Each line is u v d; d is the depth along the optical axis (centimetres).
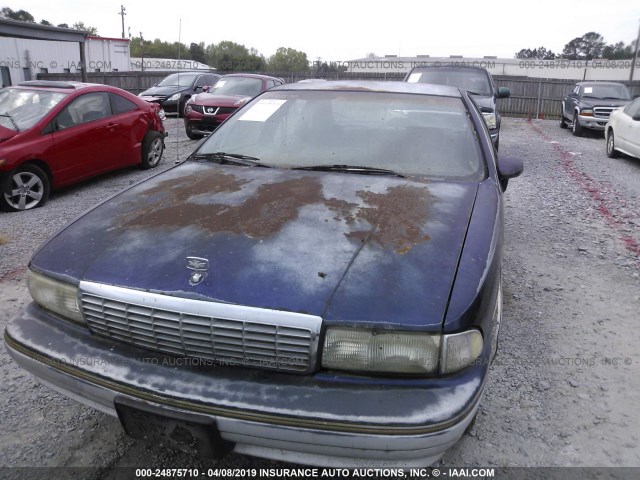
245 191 263
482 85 1006
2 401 269
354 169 293
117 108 773
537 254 483
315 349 178
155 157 866
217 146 337
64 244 227
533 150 1128
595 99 1426
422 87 370
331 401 173
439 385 177
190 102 1175
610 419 260
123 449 238
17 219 582
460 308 182
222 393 178
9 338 216
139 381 185
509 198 686
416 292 185
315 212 236
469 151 308
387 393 174
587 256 479
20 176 610
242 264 196
